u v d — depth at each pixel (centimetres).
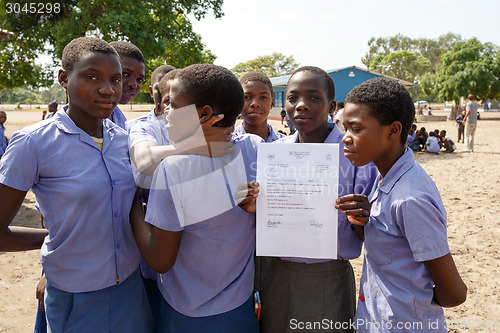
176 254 153
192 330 162
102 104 160
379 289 158
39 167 155
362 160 150
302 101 193
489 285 375
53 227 159
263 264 209
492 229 523
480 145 1464
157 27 1502
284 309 196
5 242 165
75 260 159
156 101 214
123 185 169
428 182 150
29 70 1502
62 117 163
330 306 190
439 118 3061
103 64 157
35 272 422
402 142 153
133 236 173
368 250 162
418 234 142
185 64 1775
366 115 144
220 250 161
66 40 1265
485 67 2939
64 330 161
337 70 2592
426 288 152
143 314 179
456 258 436
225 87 144
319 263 188
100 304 163
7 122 2711
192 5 1652
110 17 1274
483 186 772
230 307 164
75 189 155
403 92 146
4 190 152
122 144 179
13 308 354
